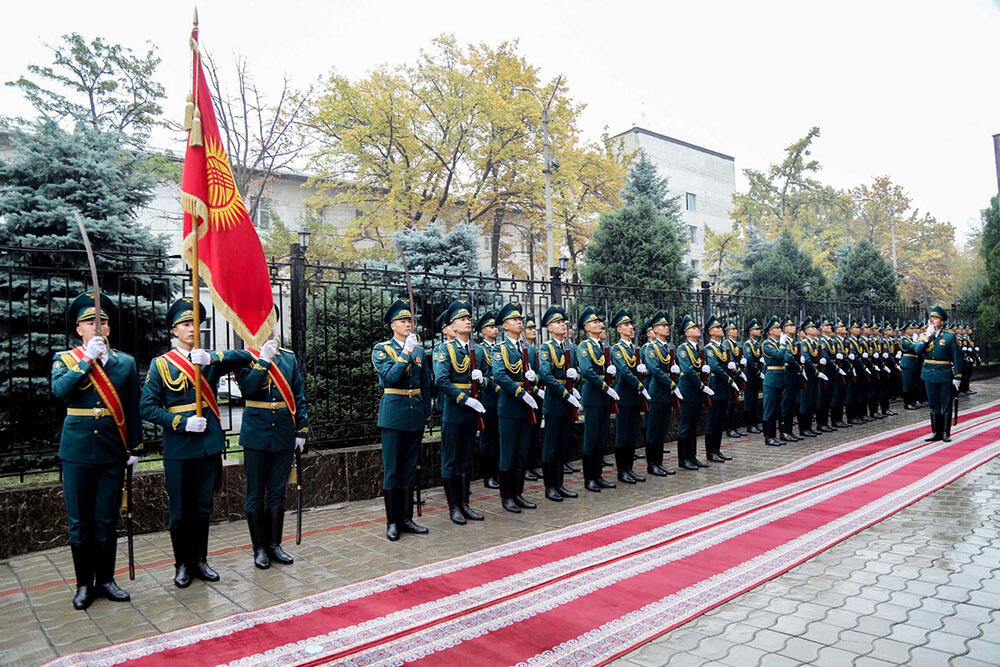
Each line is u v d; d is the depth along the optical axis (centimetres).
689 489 706
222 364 473
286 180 2370
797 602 381
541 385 792
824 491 654
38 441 701
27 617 398
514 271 2333
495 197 2205
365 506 681
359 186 2103
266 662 313
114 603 416
